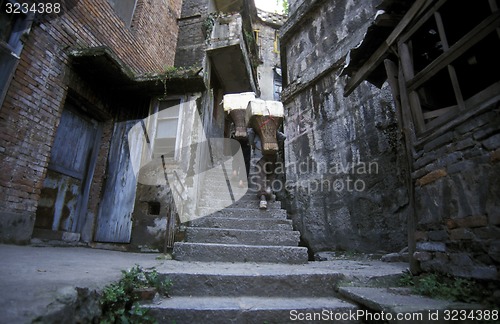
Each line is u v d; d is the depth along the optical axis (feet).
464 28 11.17
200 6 34.55
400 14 11.17
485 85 11.70
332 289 9.07
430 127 9.20
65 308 5.08
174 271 8.89
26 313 4.51
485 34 7.52
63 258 10.81
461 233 7.63
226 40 25.27
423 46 11.82
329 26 24.25
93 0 19.52
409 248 9.57
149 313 6.95
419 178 9.47
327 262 13.38
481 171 7.29
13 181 13.91
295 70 27.25
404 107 10.48
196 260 11.96
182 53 32.07
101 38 20.15
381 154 17.26
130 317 6.66
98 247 19.29
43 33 15.70
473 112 7.64
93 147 21.12
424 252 8.84
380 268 11.10
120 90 21.33
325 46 24.02
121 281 7.44
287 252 12.39
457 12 10.16
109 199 20.22
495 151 7.02
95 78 19.51
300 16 27.12
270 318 7.27
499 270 6.58
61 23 16.92
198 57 31.45
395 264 12.71
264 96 47.98
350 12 22.38
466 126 7.88
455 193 7.95
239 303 7.80
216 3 38.81
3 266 7.65
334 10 24.11
